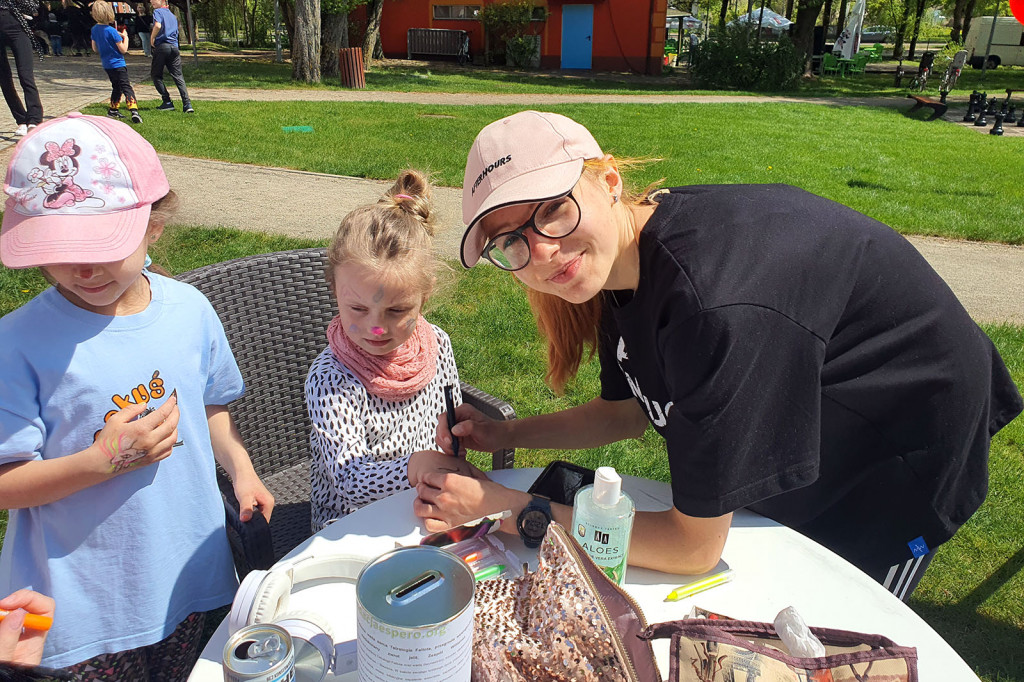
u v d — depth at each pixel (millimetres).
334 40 18609
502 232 1338
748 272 1301
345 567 1440
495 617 1160
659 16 24625
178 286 1801
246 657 1015
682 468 1337
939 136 13523
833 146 11820
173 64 11273
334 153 9016
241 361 2357
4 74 8625
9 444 1476
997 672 2545
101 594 1676
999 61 33688
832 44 35875
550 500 1573
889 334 1502
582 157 1319
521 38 24969
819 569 1524
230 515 1799
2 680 1144
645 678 1092
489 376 4223
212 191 7195
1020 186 9484
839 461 1628
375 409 1967
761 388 1270
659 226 1403
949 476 1625
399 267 1793
